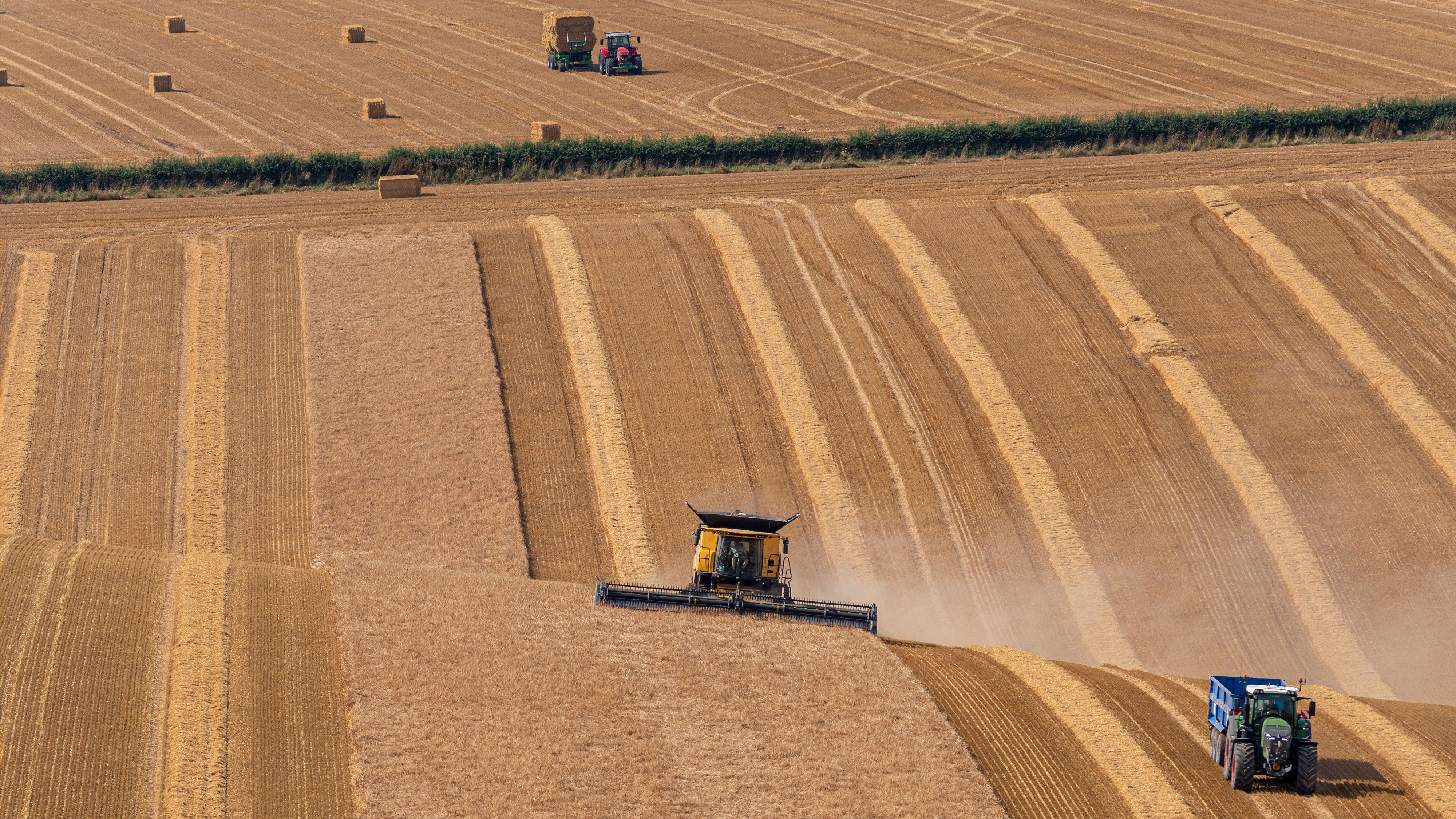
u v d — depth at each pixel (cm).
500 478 8206
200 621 6053
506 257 10688
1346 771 5181
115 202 11762
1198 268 10506
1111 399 9075
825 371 9319
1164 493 8269
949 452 8612
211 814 4703
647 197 11919
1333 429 8788
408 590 6700
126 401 8788
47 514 7675
